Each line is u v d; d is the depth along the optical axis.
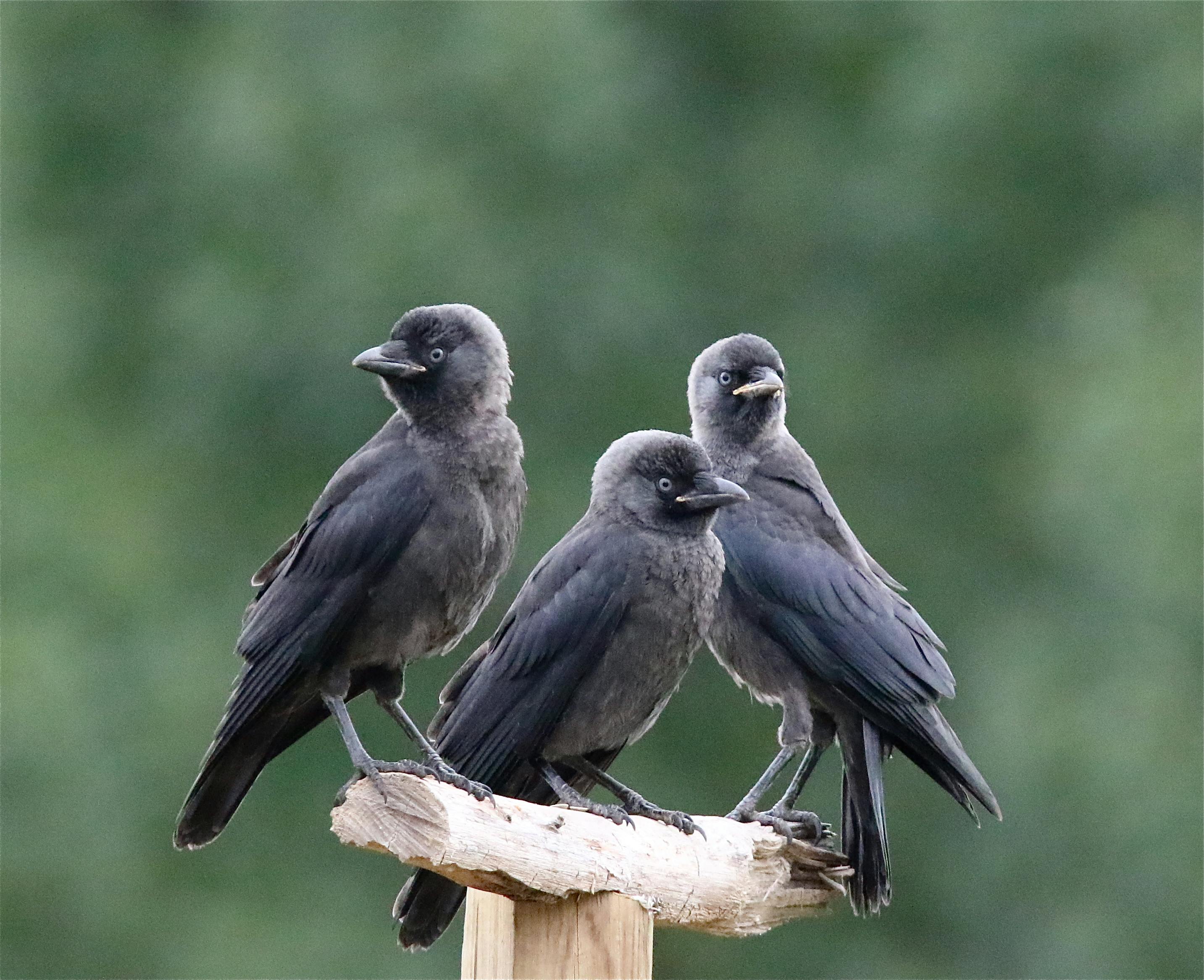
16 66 21.53
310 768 17.34
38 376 20.36
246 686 8.20
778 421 10.06
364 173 18.61
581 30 18.95
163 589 18.38
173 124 20.98
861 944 18.05
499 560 8.48
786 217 20.36
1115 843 16.72
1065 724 17.03
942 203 20.34
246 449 18.98
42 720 16.94
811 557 9.48
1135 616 17.36
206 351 18.61
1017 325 20.41
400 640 8.30
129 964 16.72
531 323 18.17
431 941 7.89
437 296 17.86
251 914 17.03
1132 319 18.98
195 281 19.19
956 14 20.67
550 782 8.42
